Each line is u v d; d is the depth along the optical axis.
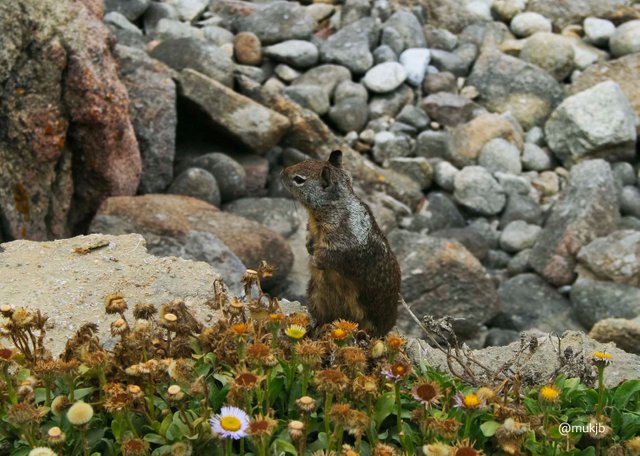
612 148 17.05
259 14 18.84
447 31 19.94
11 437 5.51
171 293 7.79
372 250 8.01
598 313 13.76
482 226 15.94
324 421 5.48
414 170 16.64
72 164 12.66
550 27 20.23
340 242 7.97
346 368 5.62
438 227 15.70
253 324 6.11
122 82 14.23
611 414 5.88
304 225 14.51
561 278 14.57
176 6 19.06
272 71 18.12
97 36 12.55
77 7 12.57
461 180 16.31
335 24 19.48
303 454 5.14
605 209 15.13
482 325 13.58
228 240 12.52
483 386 5.91
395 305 8.34
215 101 14.99
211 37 18.17
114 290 7.74
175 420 5.34
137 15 18.39
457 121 17.86
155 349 5.85
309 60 18.16
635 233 14.46
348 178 8.27
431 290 13.43
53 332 7.14
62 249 8.36
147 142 14.06
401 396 5.84
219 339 5.89
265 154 15.76
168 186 14.34
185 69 15.13
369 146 17.22
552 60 18.95
